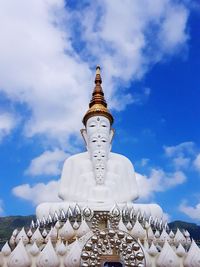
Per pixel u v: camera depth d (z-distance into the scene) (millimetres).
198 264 11766
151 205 18250
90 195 19406
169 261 11969
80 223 15359
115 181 20484
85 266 11008
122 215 16469
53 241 14570
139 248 11328
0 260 12219
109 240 11422
